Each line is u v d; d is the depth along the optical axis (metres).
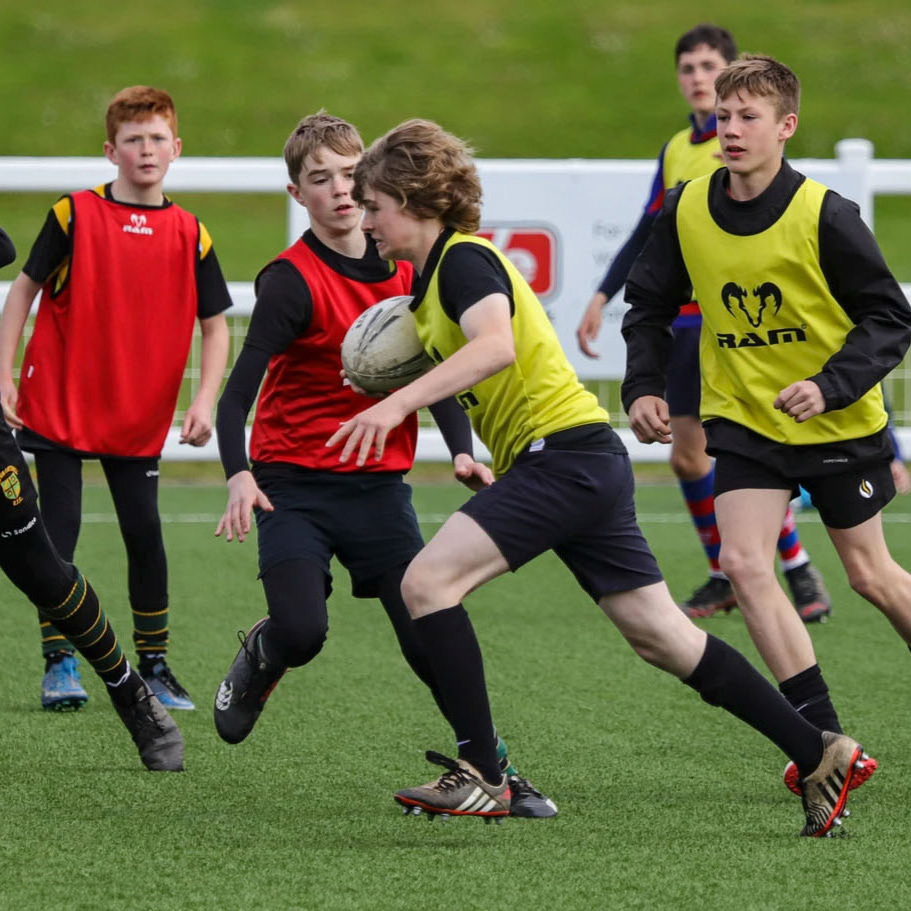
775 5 102.56
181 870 11.66
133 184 16.78
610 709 17.06
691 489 21.81
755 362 13.88
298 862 11.88
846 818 13.13
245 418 13.31
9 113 84.00
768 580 13.83
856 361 13.03
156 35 96.69
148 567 16.95
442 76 91.50
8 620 21.70
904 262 62.88
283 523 13.84
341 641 20.69
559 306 31.00
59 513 16.41
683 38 21.19
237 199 75.50
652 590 12.59
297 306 13.76
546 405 12.41
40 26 96.81
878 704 17.34
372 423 11.31
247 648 13.62
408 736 15.94
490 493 12.39
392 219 12.33
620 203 30.86
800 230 13.49
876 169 30.59
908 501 32.78
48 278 16.70
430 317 12.41
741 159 13.51
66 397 16.44
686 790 14.03
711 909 10.85
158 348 16.72
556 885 11.34
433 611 12.16
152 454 16.80
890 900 11.06
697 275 14.02
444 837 12.56
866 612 22.66
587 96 88.69
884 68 91.38
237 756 15.12
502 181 30.64
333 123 14.02
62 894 11.09
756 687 12.58
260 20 99.88
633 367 14.20
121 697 14.42
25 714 16.77
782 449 13.83
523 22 100.06
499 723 16.47
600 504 12.36
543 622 21.94
